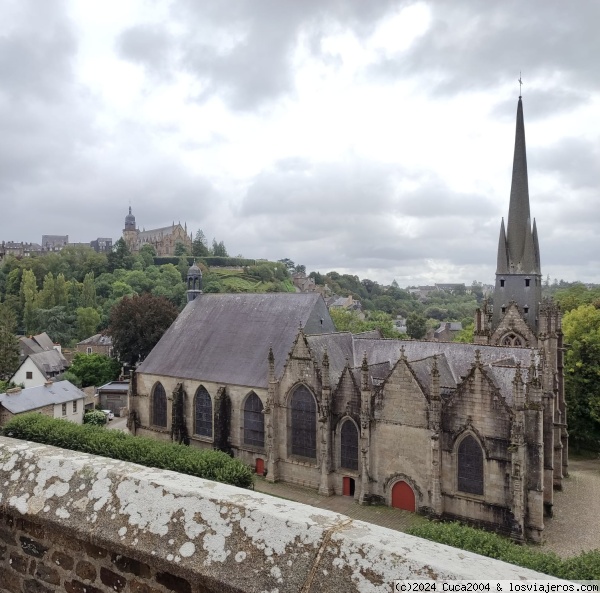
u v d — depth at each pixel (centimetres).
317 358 6072
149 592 899
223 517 877
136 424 7944
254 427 6644
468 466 4956
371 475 5503
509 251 6956
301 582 759
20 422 5844
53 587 1002
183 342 7894
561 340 6925
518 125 6950
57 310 17638
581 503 5725
